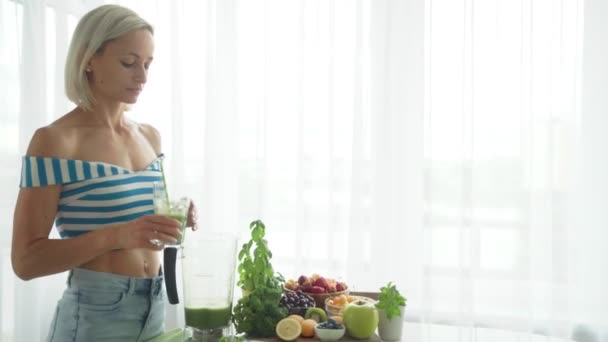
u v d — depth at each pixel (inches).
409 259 99.4
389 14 98.0
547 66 92.0
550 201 92.0
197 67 109.7
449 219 96.5
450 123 95.8
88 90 53.0
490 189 94.9
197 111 109.9
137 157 57.4
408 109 98.6
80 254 47.5
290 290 58.1
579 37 90.6
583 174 91.6
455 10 94.9
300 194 103.1
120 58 51.8
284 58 104.2
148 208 54.6
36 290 105.6
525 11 91.9
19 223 49.0
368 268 100.3
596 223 91.1
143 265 54.9
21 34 104.4
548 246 92.9
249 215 106.8
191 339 48.4
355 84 98.7
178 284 106.0
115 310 51.6
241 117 106.9
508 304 94.6
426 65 95.8
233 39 106.4
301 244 103.4
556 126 91.9
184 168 110.3
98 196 51.4
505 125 94.0
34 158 49.1
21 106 104.2
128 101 53.6
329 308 55.7
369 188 100.0
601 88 90.3
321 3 101.9
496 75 94.0
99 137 53.6
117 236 47.1
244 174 107.0
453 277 96.4
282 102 104.6
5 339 102.3
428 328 95.8
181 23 109.8
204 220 107.7
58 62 108.9
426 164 95.7
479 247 94.3
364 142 99.6
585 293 92.6
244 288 54.4
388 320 52.5
